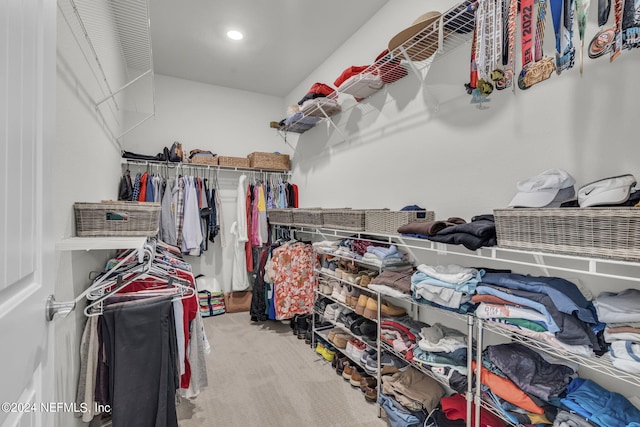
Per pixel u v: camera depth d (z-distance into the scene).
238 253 3.88
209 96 4.02
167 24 2.72
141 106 3.62
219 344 2.87
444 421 1.49
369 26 2.66
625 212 0.88
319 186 3.47
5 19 0.53
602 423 0.96
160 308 1.33
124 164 3.46
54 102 0.78
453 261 1.84
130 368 1.27
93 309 1.32
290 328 3.29
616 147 1.18
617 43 0.95
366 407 1.95
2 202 0.52
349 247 2.49
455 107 1.85
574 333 1.02
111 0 1.94
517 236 1.17
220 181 4.04
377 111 2.52
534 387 1.13
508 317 1.19
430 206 2.03
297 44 3.06
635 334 0.93
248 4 2.46
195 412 1.88
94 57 1.69
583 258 0.98
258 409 1.92
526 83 1.43
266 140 4.37
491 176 1.64
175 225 3.39
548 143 1.39
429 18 1.65
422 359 1.60
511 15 1.27
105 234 1.39
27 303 0.62
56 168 1.12
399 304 2.21
